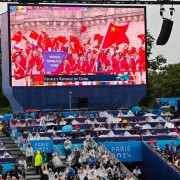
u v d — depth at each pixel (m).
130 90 99.81
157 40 56.53
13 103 101.00
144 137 84.31
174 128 89.19
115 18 98.62
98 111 96.75
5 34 102.00
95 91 98.75
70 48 97.56
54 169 72.94
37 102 97.50
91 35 98.00
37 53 96.50
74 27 97.50
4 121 94.00
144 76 99.88
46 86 97.19
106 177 71.25
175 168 73.81
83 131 84.25
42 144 80.25
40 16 96.38
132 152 82.75
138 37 99.38
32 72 96.56
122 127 89.00
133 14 99.06
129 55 99.12
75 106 98.56
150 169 80.50
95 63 98.38
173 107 101.75
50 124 88.81
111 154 76.69
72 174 71.19
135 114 96.25
